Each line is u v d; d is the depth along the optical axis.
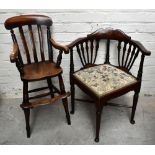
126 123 1.95
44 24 1.76
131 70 2.16
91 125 1.92
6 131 1.86
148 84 2.25
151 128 1.89
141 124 1.93
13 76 2.14
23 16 1.72
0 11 1.81
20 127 1.90
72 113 2.05
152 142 1.75
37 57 2.03
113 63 2.12
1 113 2.06
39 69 1.74
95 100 1.60
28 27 1.84
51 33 1.94
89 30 1.94
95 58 1.98
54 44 1.72
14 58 1.46
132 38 2.00
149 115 2.04
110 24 1.92
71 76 1.82
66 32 1.94
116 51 2.04
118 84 1.65
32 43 1.87
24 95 1.68
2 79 2.15
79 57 2.05
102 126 1.91
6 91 2.23
